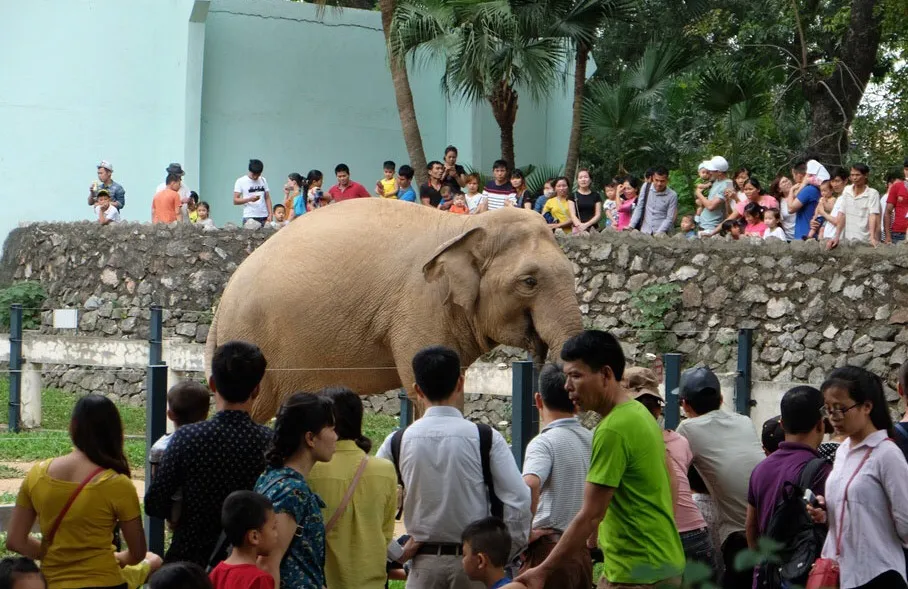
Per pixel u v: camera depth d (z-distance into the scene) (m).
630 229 16.36
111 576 6.36
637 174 25.25
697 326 15.60
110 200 21.22
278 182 24.08
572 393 6.13
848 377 6.35
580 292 16.48
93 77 23.06
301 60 24.16
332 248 10.67
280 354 10.70
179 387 7.22
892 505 6.22
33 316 21.22
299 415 6.05
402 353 10.41
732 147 22.50
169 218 20.44
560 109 25.08
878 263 14.48
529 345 10.41
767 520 6.78
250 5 23.77
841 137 22.52
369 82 24.64
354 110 24.55
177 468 6.39
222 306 11.13
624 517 6.09
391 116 24.81
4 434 16.14
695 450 7.51
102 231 20.62
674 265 15.87
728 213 17.31
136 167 23.14
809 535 6.43
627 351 15.94
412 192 19.30
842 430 6.36
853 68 22.48
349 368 10.69
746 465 7.43
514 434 9.33
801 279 14.98
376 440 15.80
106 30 23.02
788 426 6.89
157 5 23.05
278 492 5.95
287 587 5.96
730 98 21.67
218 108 23.66
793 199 16.34
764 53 24.73
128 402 19.94
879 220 15.04
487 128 24.53
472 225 10.46
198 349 15.41
